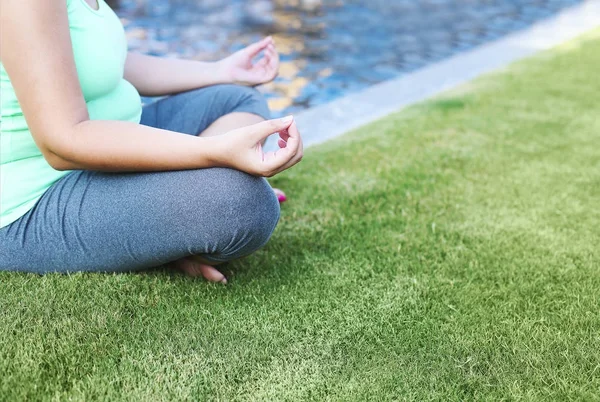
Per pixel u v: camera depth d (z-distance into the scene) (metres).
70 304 1.64
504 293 1.82
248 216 1.61
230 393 1.40
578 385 1.45
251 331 1.61
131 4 6.74
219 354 1.52
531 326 1.66
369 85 4.72
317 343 1.58
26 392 1.35
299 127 3.33
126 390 1.38
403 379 1.46
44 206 1.65
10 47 1.42
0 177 1.63
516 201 2.43
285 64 5.15
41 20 1.43
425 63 5.37
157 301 1.70
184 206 1.58
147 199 1.59
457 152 2.94
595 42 5.35
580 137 3.17
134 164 1.55
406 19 6.84
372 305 1.75
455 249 2.06
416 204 2.40
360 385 1.44
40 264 1.72
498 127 3.30
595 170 2.75
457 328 1.65
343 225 2.22
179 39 5.66
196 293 1.75
